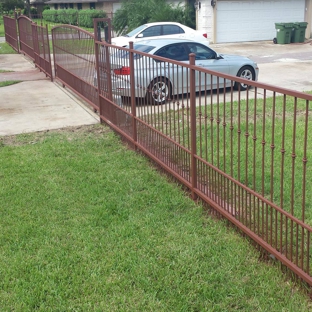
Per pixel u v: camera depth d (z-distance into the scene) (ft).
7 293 11.02
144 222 14.44
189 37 55.47
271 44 75.10
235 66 35.96
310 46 70.54
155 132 18.83
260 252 12.53
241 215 13.42
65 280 11.42
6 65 54.75
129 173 18.75
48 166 19.75
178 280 11.31
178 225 14.21
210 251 12.66
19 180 18.16
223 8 77.46
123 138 23.54
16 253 12.75
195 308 10.41
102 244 13.10
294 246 12.25
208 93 34.47
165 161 18.19
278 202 15.28
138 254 12.60
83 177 18.38
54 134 25.31
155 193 16.60
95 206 15.62
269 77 42.47
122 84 22.29
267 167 18.48
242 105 29.86
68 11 141.69
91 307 10.46
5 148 22.68
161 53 33.58
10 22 71.67
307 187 16.42
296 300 10.46
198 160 15.55
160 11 78.89
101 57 25.18
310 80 40.32
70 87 35.55
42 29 43.78
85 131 25.80
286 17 81.87
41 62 47.21
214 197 14.73
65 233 13.87
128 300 10.64
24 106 32.81
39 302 10.64
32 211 15.38
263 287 10.96
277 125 24.76
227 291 10.92
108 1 136.05
